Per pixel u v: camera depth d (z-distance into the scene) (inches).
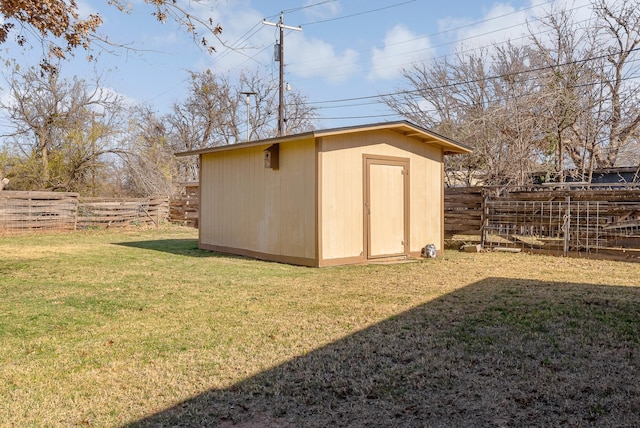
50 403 114.5
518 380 124.0
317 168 326.3
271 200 369.7
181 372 133.6
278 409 110.9
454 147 417.7
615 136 654.5
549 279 272.5
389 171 370.0
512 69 803.4
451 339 158.4
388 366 135.9
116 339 163.8
